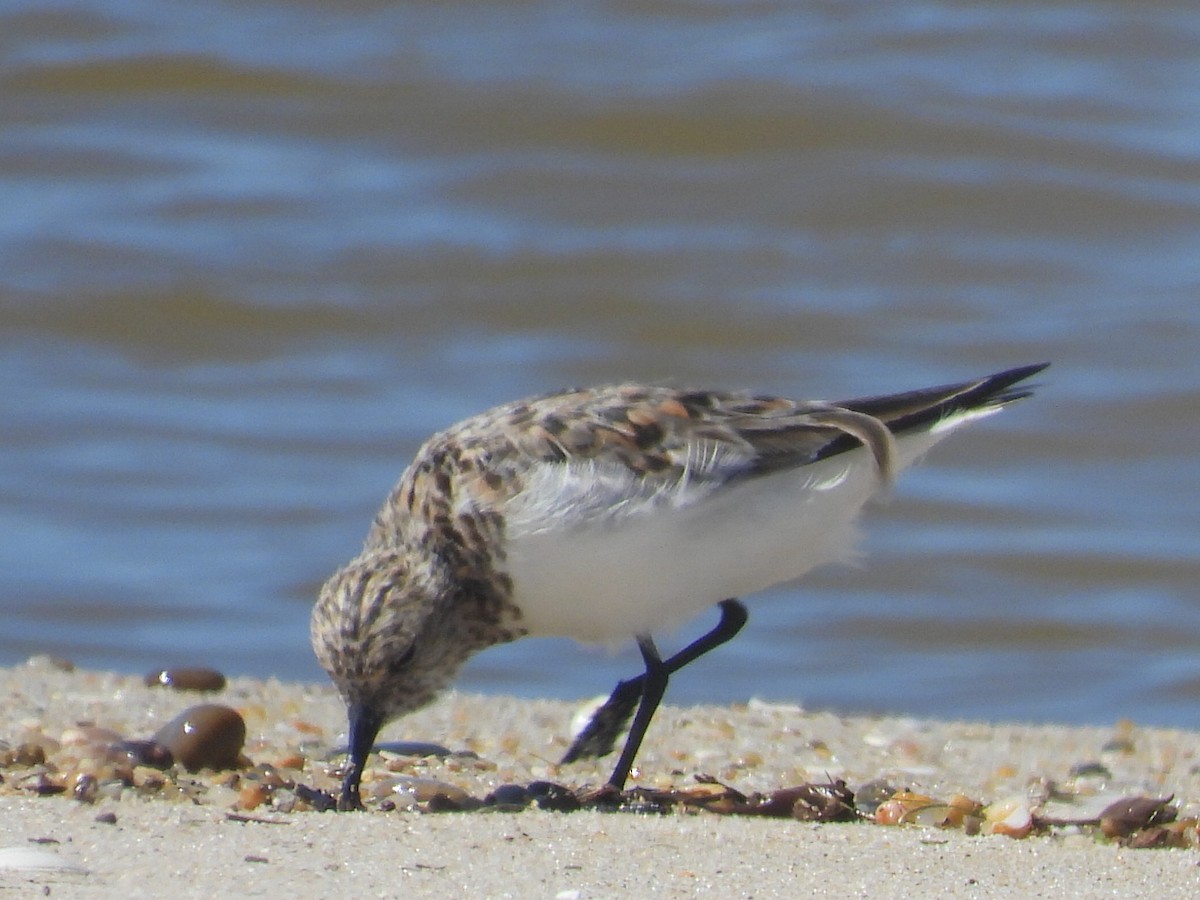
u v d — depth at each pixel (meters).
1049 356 19.28
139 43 25.88
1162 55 25.22
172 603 15.24
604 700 9.50
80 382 19.17
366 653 7.40
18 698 9.40
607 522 7.37
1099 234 21.59
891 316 20.06
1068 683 14.25
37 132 24.00
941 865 6.46
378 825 6.72
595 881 6.09
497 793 7.52
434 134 23.59
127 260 21.09
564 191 22.52
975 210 22.00
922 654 14.86
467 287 20.77
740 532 7.51
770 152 23.02
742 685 14.05
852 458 7.63
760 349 19.66
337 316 20.25
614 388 7.91
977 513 17.17
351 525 16.59
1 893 5.66
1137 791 8.39
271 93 24.73
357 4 27.03
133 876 5.89
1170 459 18.02
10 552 15.93
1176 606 15.60
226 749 7.71
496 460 7.50
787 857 6.49
